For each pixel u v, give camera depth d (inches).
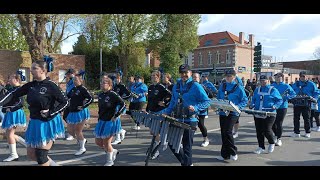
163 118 212.2
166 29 1270.9
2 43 1263.5
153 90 334.0
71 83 382.0
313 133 440.5
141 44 1228.5
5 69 936.9
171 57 1267.2
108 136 252.8
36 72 195.0
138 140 376.8
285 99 352.2
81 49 1336.1
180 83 238.1
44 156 197.6
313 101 406.3
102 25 1089.4
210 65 2235.5
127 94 410.9
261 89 319.6
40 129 193.5
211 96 437.7
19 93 201.9
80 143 304.5
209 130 452.4
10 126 269.9
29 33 657.6
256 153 312.8
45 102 193.5
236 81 288.8
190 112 228.1
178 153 229.9
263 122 311.7
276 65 2080.5
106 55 1337.4
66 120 311.7
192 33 1302.9
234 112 277.0
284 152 319.3
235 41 2162.9
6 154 296.8
